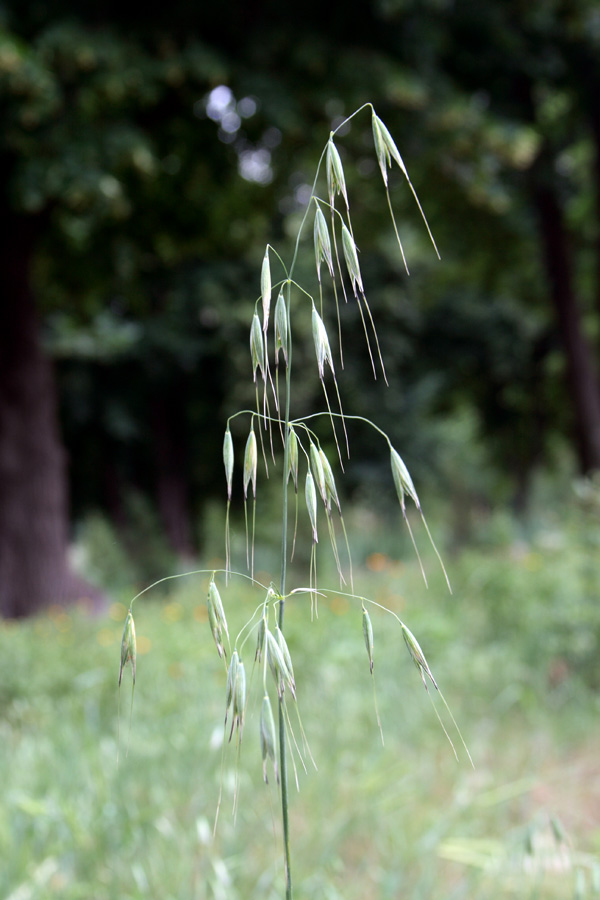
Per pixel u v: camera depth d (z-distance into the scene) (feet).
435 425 49.67
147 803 8.43
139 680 12.62
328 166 2.95
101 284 27.66
